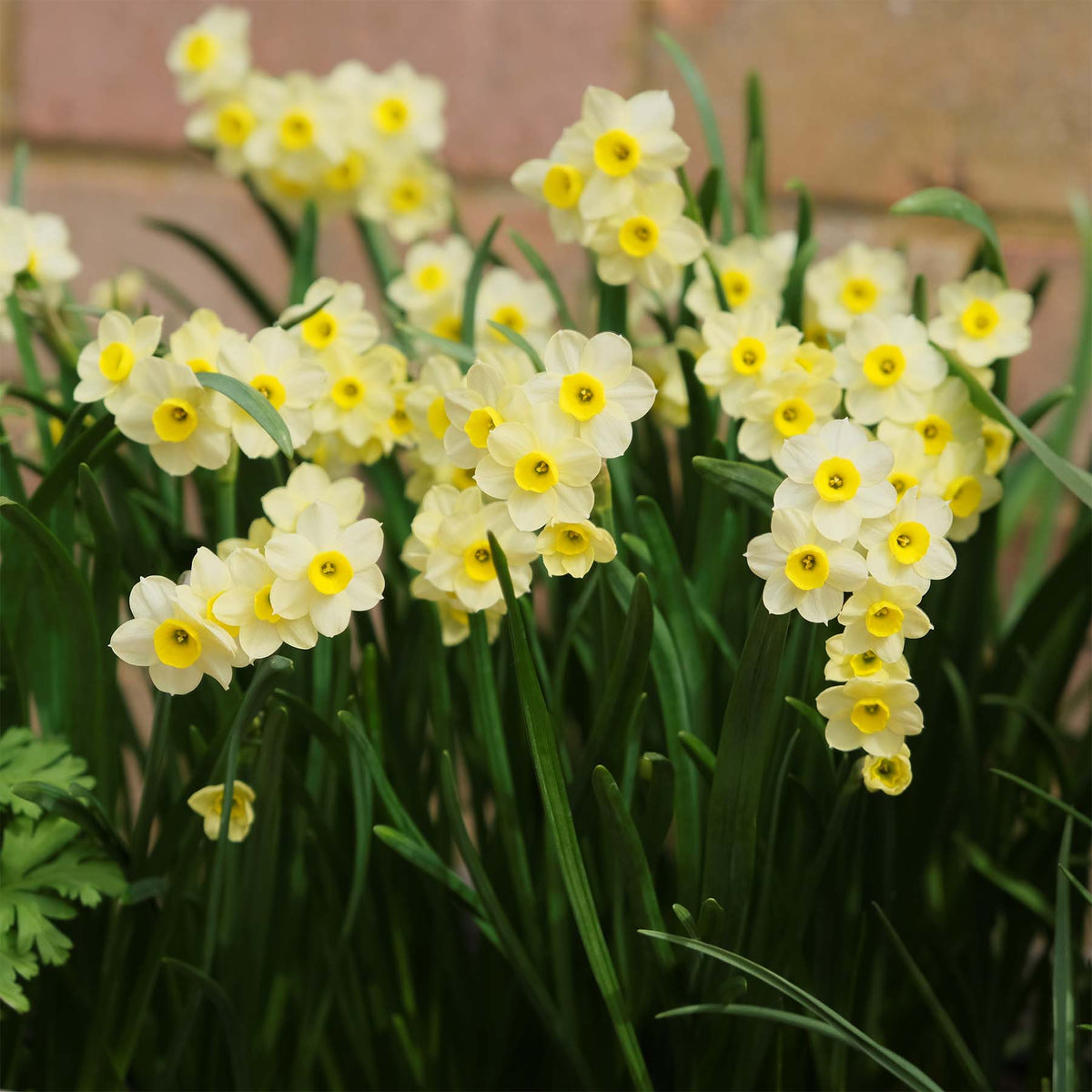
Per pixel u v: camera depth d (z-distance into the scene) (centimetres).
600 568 85
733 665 87
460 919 92
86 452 87
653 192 87
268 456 84
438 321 98
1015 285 144
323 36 153
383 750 90
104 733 89
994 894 91
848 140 146
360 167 104
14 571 88
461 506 83
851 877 89
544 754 83
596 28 149
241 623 81
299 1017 91
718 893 85
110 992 88
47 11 153
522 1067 94
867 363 86
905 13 143
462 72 152
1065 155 141
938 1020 86
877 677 81
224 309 157
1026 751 93
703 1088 88
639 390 81
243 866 87
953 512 87
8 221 91
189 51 103
